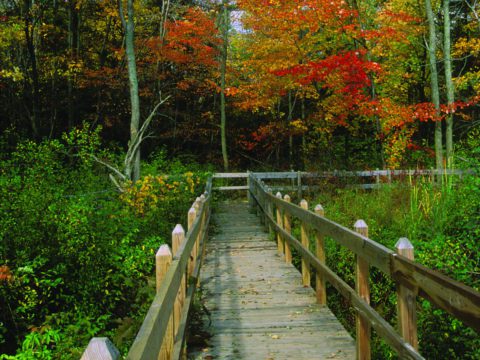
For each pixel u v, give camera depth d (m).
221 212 16.75
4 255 6.45
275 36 21.09
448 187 10.52
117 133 26.11
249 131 28.84
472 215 7.95
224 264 8.71
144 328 2.16
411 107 18.73
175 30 22.41
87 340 6.02
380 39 18.92
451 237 7.59
